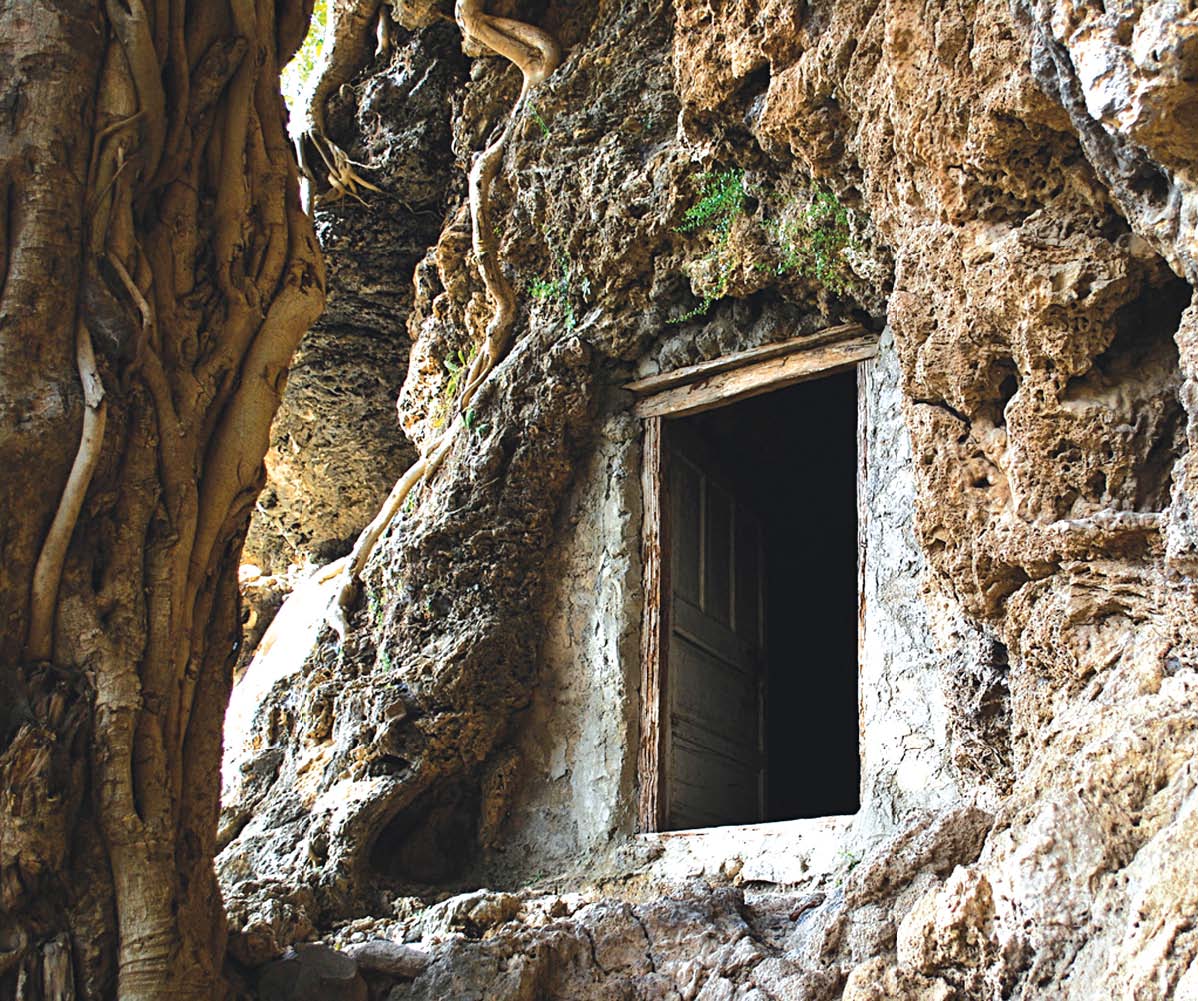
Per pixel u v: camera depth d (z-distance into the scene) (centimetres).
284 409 1274
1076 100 367
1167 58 323
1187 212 342
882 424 741
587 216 852
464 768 820
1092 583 399
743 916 538
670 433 870
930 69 450
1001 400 446
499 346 912
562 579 859
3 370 475
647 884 736
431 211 1183
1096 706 377
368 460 1291
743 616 941
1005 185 428
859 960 413
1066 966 322
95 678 475
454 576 848
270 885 743
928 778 661
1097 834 333
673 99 829
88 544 491
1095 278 396
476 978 516
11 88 496
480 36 959
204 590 537
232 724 948
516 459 859
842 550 1252
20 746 450
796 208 717
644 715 809
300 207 611
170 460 515
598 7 937
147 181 534
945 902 355
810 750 1244
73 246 497
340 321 1248
